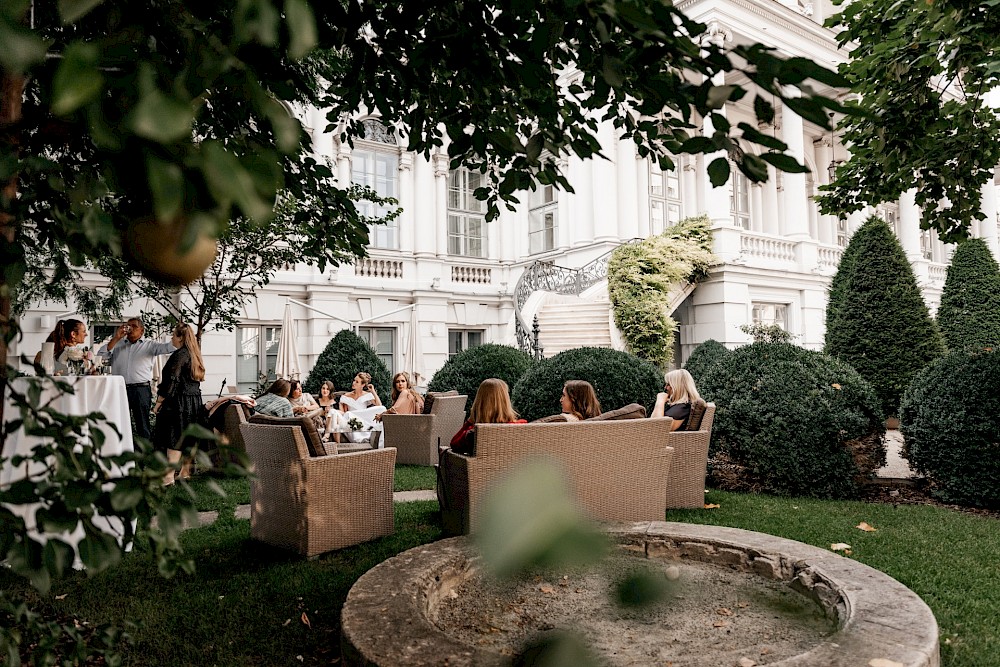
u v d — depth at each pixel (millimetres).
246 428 4852
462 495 4422
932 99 5203
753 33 16516
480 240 19328
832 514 5461
